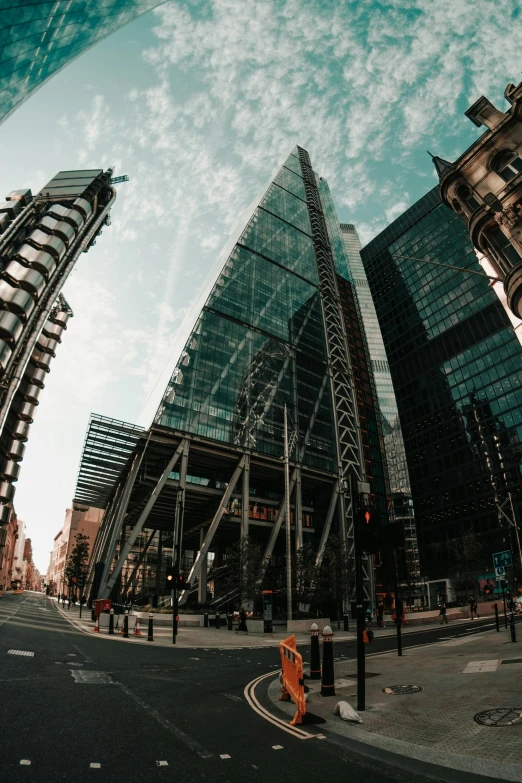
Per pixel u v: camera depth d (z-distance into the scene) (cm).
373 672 1180
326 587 4578
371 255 14262
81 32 1925
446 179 2459
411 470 10788
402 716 708
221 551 8450
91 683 959
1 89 1650
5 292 4091
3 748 529
